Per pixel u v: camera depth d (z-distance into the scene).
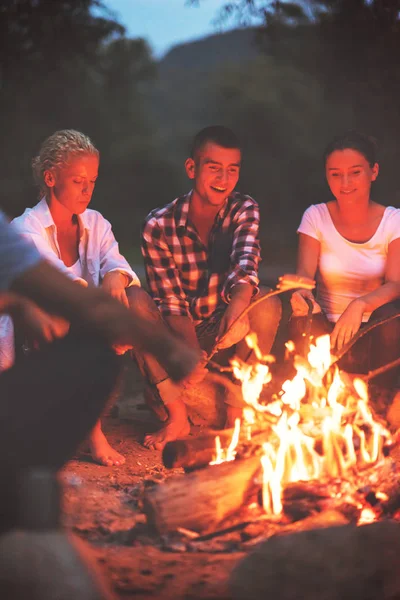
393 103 13.98
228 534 2.79
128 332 2.03
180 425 4.22
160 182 24.84
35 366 2.15
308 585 2.20
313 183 22.88
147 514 2.80
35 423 2.08
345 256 4.52
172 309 4.29
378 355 4.36
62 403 2.12
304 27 13.43
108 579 2.34
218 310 4.46
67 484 3.43
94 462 3.89
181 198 4.41
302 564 2.24
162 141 27.61
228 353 4.52
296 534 2.34
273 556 2.27
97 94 23.97
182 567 2.47
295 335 4.37
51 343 2.28
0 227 1.95
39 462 2.11
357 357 4.50
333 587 2.20
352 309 4.15
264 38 13.55
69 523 2.95
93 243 4.12
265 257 17.27
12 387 2.10
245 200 4.48
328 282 4.59
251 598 2.20
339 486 2.97
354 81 13.92
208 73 36.50
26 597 1.77
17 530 1.89
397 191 16.47
